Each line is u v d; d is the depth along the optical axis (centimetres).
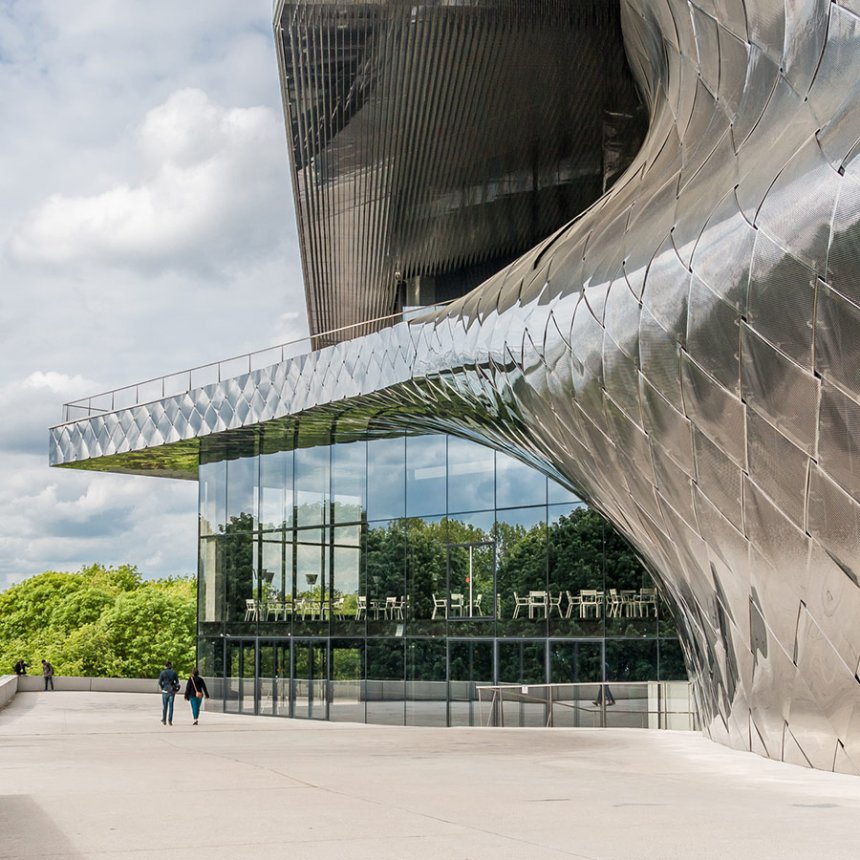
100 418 3709
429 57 2109
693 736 1678
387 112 2336
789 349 1008
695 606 1516
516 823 768
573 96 2270
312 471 3231
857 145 909
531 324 1688
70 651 8231
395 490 3042
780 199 999
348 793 970
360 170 2625
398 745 1600
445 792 970
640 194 1447
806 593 1123
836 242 921
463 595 2852
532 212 2906
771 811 824
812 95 1007
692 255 1152
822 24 995
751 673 1323
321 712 3136
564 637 2612
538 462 2264
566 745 1535
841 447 982
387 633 3012
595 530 2583
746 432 1117
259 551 3356
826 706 1148
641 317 1277
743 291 1053
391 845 674
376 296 3572
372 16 1973
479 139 2461
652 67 1673
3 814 843
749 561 1223
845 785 1002
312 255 3206
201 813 841
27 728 2334
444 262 3281
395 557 3020
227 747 1612
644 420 1334
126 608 8344
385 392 2594
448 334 2208
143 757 1420
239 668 3378
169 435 3409
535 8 1936
